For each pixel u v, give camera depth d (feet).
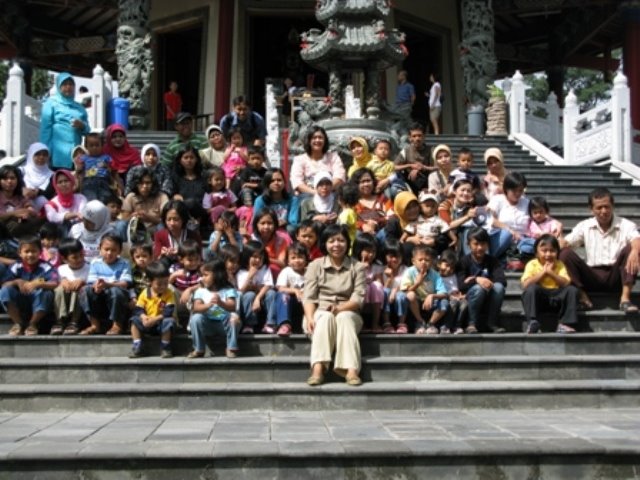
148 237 26.12
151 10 77.10
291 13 73.61
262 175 29.43
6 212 26.30
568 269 24.02
